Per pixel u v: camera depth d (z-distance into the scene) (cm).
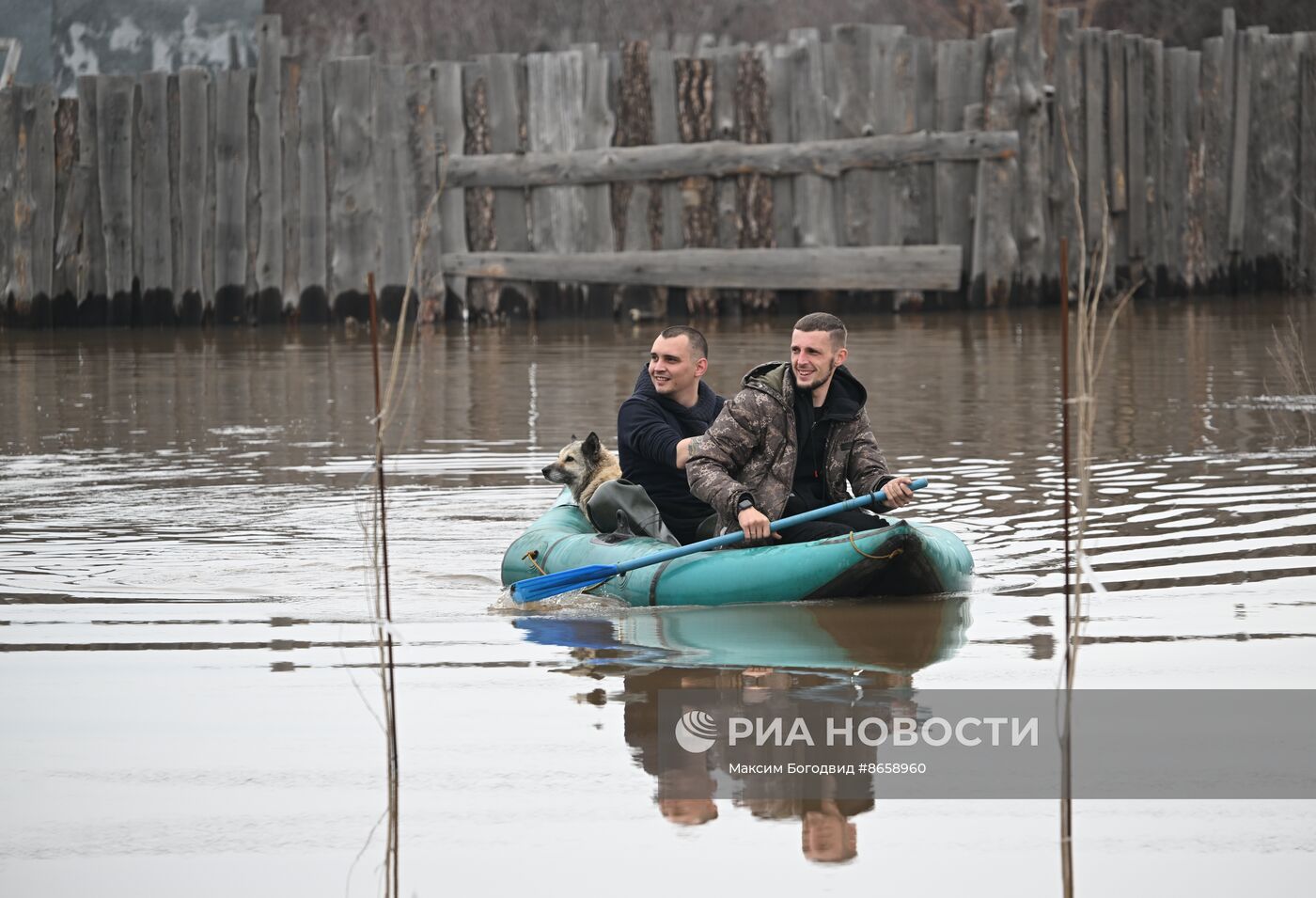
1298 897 770
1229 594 1374
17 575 1530
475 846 840
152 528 1792
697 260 4538
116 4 6725
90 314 4762
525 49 7419
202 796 911
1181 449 2195
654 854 830
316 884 795
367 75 4575
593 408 2767
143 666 1188
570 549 1516
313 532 1767
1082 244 1045
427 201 4603
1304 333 3794
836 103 4525
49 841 852
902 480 1432
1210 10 6756
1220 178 5012
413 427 2588
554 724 1038
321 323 4659
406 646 1253
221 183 4669
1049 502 1852
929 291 4547
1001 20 7025
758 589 1399
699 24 7381
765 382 1473
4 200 4741
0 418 2756
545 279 4591
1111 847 830
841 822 869
